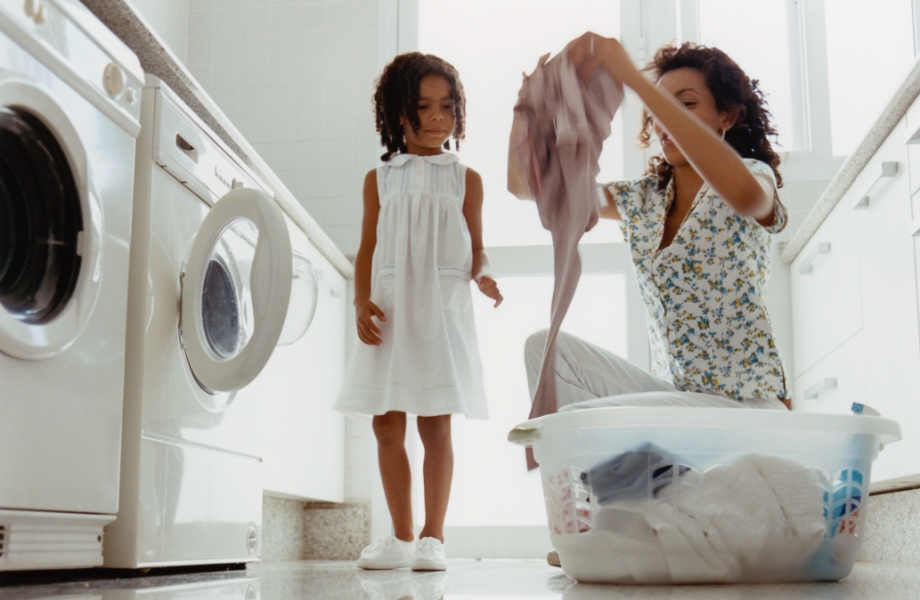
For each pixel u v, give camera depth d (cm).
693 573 106
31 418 114
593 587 107
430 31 335
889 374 193
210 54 344
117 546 138
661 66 160
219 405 168
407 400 186
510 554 291
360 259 204
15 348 110
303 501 303
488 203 317
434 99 206
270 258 154
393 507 190
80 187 125
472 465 298
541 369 134
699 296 143
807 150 306
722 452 106
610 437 108
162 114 152
